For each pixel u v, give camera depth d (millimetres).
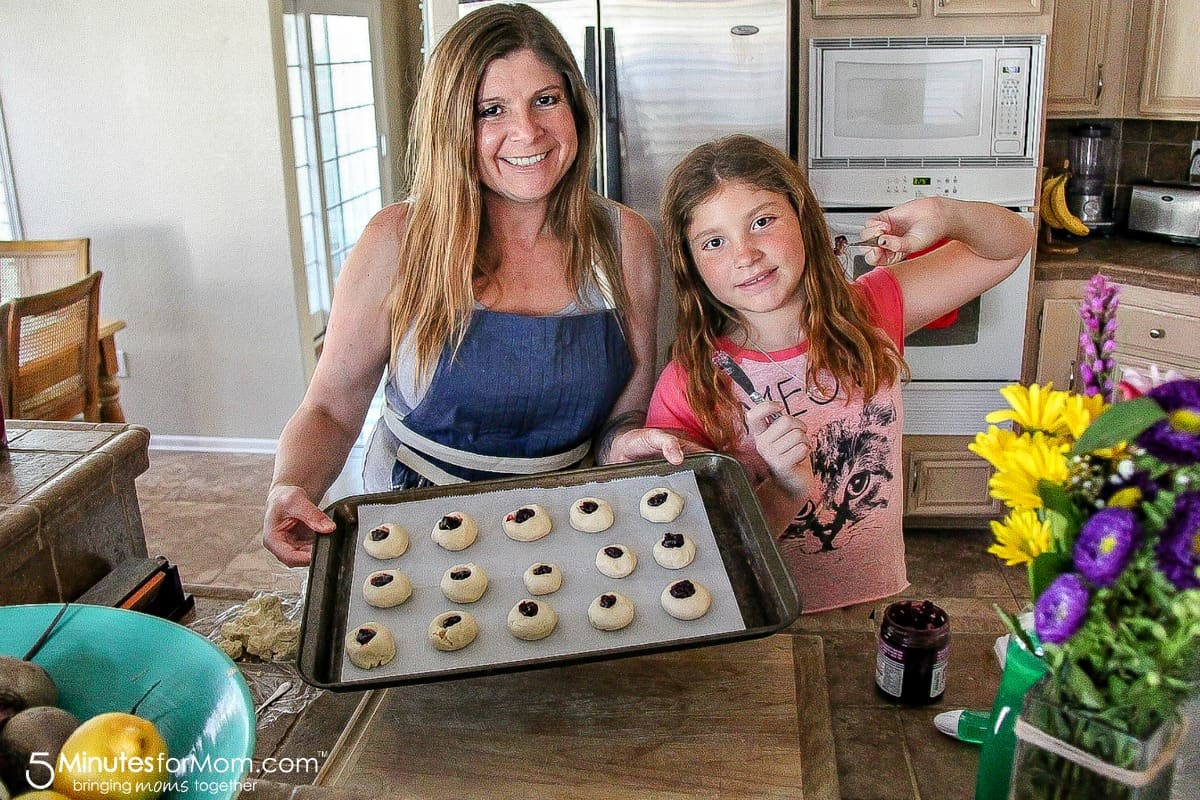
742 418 1420
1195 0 2904
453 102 1291
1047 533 659
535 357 1425
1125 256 3066
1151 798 703
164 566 1245
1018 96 2902
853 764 933
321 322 4805
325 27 4625
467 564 1209
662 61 2902
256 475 3926
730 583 1176
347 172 4984
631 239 1501
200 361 4105
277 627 1155
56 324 3080
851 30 2900
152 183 3912
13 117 3891
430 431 1483
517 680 1056
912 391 3160
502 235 1438
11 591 1113
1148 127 3303
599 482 1339
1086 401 686
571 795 904
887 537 1482
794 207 1344
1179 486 606
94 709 893
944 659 994
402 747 968
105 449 1305
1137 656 647
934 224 1406
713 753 945
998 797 814
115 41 3762
